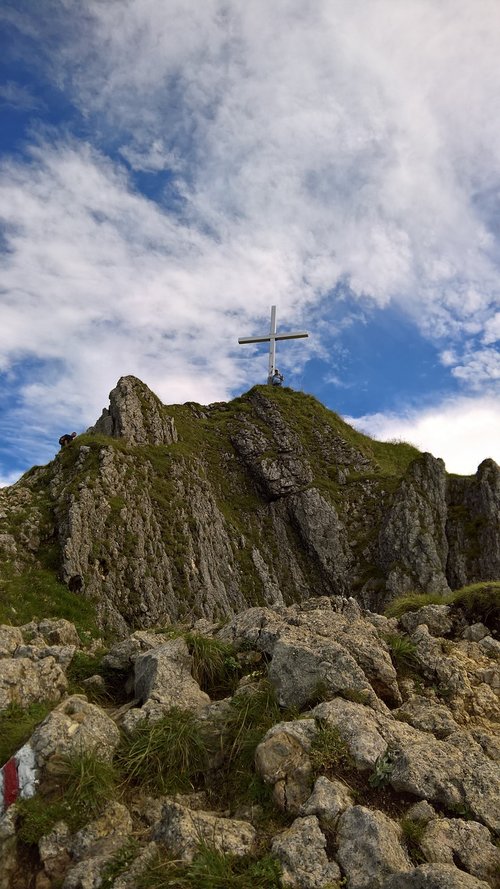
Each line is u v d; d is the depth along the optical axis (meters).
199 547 38.03
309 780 5.95
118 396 45.25
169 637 9.41
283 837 5.27
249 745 6.54
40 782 5.81
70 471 34.50
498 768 6.11
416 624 10.07
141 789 6.25
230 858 5.09
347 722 6.54
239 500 53.03
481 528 48.78
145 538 33.38
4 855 5.26
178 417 58.47
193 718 7.03
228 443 58.06
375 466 58.78
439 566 46.62
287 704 7.17
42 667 8.05
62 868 5.18
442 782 5.87
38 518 29.64
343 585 48.81
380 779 5.95
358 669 7.43
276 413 60.97
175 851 5.09
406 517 48.88
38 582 25.59
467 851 5.24
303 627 8.85
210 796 6.27
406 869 4.99
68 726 6.32
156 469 41.22
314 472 56.38
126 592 28.91
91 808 5.59
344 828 5.34
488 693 7.96
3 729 6.82
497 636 9.72
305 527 51.56
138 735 6.76
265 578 46.00
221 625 9.76
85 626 24.34
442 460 53.12
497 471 51.16
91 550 28.88
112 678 8.88
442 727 7.09
